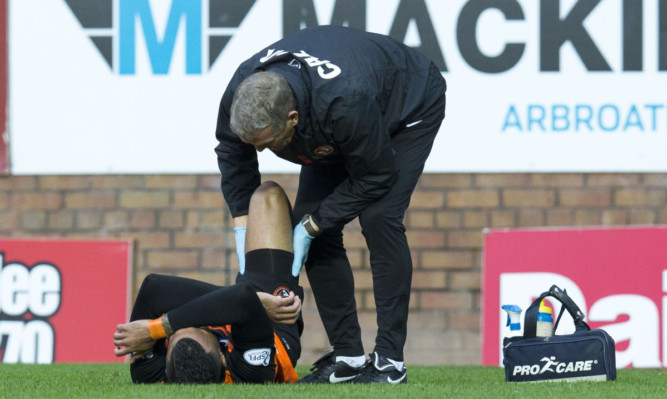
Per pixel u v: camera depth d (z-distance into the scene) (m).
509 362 10.12
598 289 16.91
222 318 8.73
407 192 10.20
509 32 17.56
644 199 17.50
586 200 17.59
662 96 17.42
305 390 8.65
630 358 16.67
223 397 7.84
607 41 17.45
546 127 17.58
